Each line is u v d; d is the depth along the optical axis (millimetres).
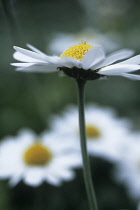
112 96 503
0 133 455
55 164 373
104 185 395
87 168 285
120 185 396
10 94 484
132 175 397
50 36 550
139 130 474
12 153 381
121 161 403
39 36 539
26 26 540
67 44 535
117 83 507
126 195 389
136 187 391
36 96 450
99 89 507
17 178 366
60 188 385
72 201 384
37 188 378
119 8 612
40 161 374
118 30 579
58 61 282
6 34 494
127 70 278
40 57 281
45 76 488
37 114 462
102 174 401
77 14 625
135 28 569
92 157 405
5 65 496
